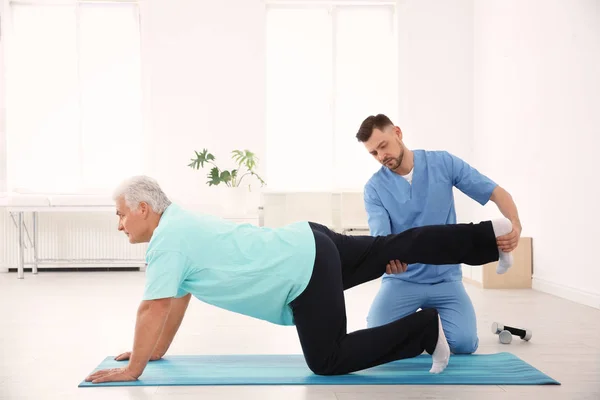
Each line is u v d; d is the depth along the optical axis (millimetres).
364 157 6672
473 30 6383
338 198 6430
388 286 2664
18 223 5898
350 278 2223
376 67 6648
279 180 6664
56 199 5695
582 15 4047
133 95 6586
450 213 2682
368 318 2695
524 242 4863
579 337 2965
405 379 2105
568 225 4301
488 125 5906
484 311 3775
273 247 2064
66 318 3596
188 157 6406
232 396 1942
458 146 6438
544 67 4633
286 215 6113
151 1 6371
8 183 6414
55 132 6535
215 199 6398
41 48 6512
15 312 3816
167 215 2084
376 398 1914
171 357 2504
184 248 2018
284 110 6652
